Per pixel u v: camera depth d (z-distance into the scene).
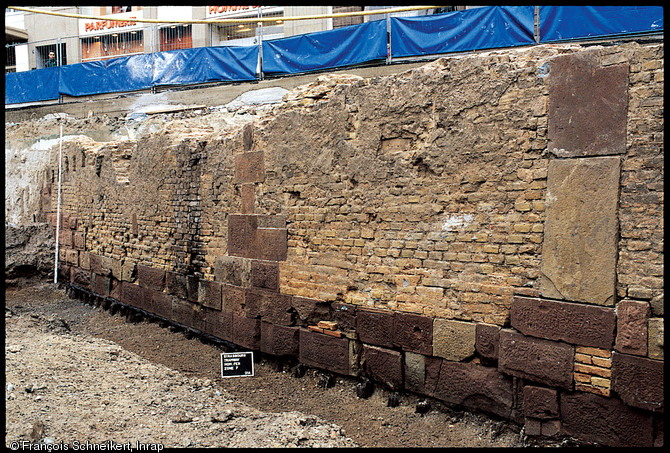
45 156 15.04
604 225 3.92
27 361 5.27
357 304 5.53
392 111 5.20
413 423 4.88
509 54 4.52
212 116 12.92
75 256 11.28
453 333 4.75
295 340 6.16
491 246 4.55
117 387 5.04
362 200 5.47
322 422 4.72
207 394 5.30
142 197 9.00
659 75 3.71
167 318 8.38
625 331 3.80
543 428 4.23
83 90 15.57
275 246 6.39
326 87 5.97
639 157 3.79
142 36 17.30
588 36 8.32
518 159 4.39
